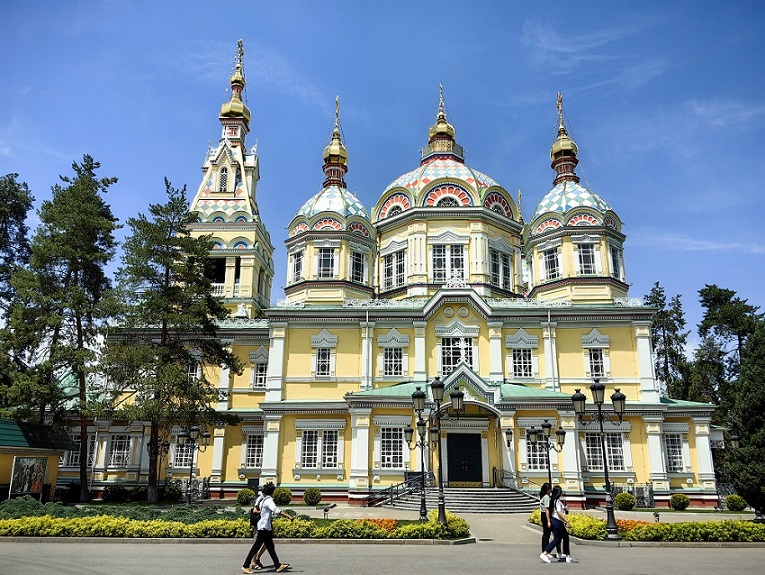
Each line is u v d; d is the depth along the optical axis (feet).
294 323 147.74
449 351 145.38
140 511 86.74
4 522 75.61
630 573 55.36
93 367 124.16
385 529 77.77
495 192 169.27
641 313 144.25
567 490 127.65
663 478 134.31
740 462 87.76
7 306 158.61
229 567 57.11
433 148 185.98
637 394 140.77
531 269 167.53
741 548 73.51
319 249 158.10
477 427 135.44
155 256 132.16
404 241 162.40
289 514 89.35
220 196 186.60
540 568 58.03
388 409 134.82
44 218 135.44
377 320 147.02
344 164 186.50
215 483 146.72
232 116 202.18
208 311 138.10
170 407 122.52
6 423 111.55
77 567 56.18
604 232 153.89
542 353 144.05
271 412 140.56
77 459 155.02
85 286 138.82
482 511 116.57
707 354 213.25
